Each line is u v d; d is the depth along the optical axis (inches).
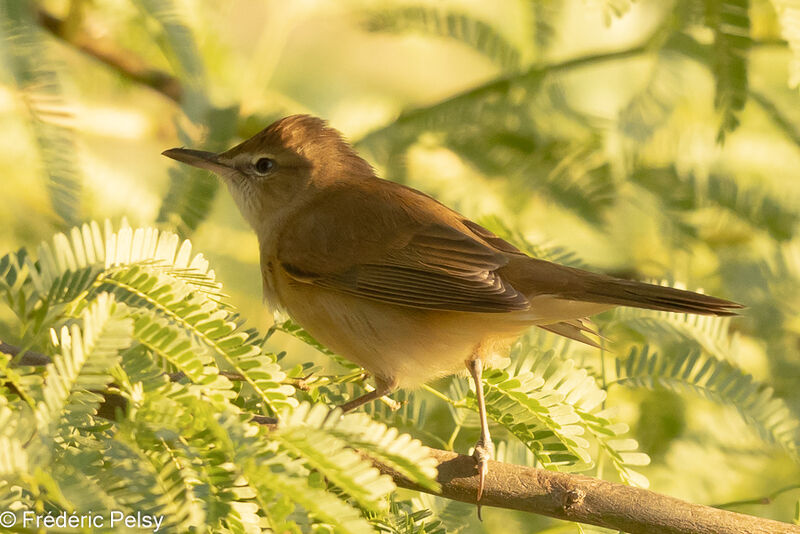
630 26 530.6
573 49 526.9
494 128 489.4
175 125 486.3
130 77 500.4
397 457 202.1
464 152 485.4
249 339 293.6
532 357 313.0
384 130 486.9
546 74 487.8
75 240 243.9
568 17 513.3
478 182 482.3
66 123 340.2
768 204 480.4
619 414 410.6
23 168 408.2
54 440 194.7
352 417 204.4
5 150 404.8
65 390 200.1
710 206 482.6
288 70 567.8
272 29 494.9
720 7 403.5
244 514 203.8
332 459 194.1
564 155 482.9
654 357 328.8
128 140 495.8
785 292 474.0
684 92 473.7
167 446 203.9
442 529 265.1
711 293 470.9
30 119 336.2
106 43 491.5
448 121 489.1
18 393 215.9
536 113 490.0
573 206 474.9
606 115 503.2
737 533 255.6
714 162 486.3
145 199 469.4
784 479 418.6
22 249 256.4
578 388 296.2
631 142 476.7
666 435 419.5
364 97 581.6
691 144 486.0
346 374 373.1
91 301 229.5
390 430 204.2
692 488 412.5
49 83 336.2
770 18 462.0
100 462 197.6
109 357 204.1
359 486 193.5
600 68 515.5
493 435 347.6
